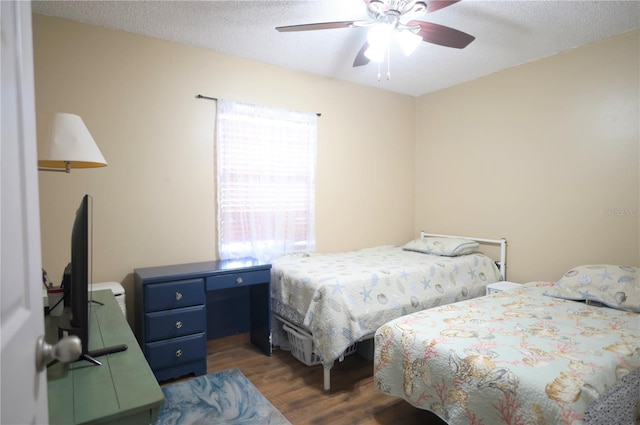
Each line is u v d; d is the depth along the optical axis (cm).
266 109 318
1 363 48
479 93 360
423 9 188
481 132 359
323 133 358
